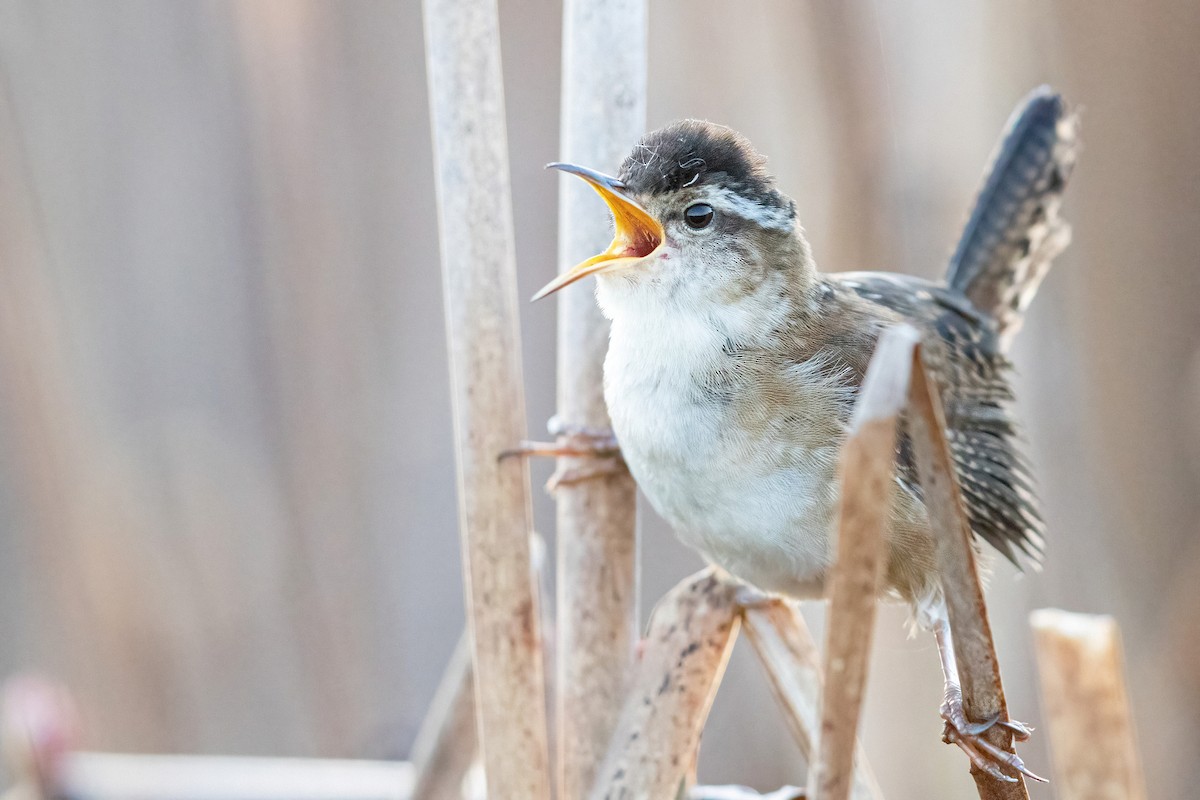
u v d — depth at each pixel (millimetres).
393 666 10102
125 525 9711
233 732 9836
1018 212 8008
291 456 10016
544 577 7328
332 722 9953
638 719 5875
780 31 8883
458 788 6879
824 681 4211
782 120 9008
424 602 10219
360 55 10078
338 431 10055
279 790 7555
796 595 6293
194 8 9602
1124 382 9523
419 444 10250
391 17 10094
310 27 9758
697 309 6215
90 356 9719
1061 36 9219
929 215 8773
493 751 5820
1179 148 9500
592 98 6324
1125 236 9594
